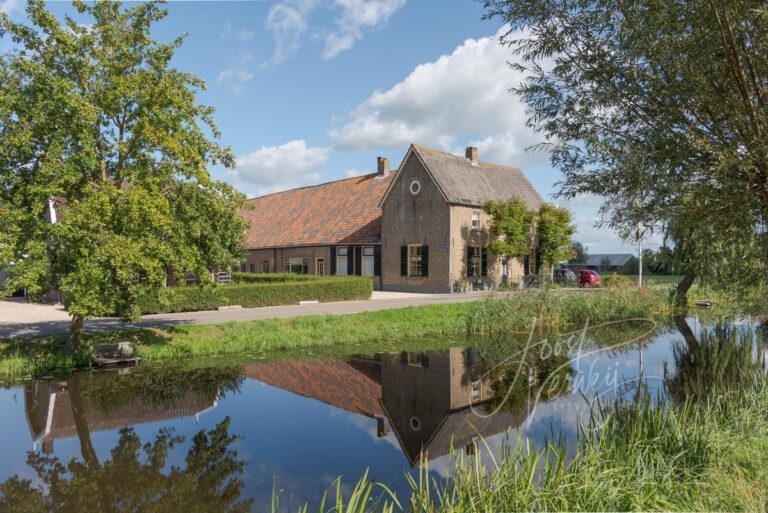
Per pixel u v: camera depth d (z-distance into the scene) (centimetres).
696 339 1299
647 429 483
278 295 1859
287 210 3428
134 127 924
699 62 438
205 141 1023
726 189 455
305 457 552
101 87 894
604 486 389
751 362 879
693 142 467
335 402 770
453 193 2366
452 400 784
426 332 1380
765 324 1362
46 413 708
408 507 427
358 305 1808
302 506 434
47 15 833
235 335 1212
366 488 472
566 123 554
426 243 2420
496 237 2434
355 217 2861
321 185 3412
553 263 2541
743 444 480
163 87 898
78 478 493
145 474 505
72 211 820
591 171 536
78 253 830
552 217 2447
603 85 507
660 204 481
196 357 1078
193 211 989
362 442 598
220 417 693
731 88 444
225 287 1731
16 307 1784
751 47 422
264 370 973
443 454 557
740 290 706
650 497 392
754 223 475
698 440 468
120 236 837
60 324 1298
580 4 498
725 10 399
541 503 372
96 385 856
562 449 427
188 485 478
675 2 432
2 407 737
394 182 2552
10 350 1007
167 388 841
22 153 845
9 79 848
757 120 414
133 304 922
